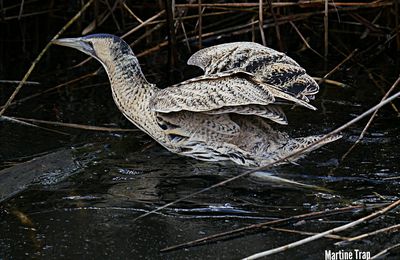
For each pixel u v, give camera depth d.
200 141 9.92
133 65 10.23
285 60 9.82
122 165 10.19
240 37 14.53
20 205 9.27
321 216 8.59
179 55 13.95
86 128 11.22
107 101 12.21
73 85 12.85
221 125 9.81
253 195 9.36
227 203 9.20
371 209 8.88
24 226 8.79
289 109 11.72
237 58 10.02
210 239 8.34
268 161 9.86
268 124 10.34
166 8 12.92
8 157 10.38
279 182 9.64
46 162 10.16
